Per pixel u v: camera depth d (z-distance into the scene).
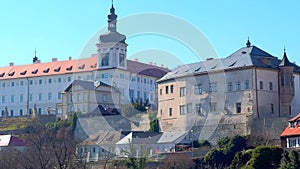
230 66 111.12
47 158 46.81
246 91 108.19
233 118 104.06
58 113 132.25
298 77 116.12
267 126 100.50
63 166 43.59
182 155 60.47
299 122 92.00
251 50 114.25
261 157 71.56
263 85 109.50
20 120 145.12
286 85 111.69
